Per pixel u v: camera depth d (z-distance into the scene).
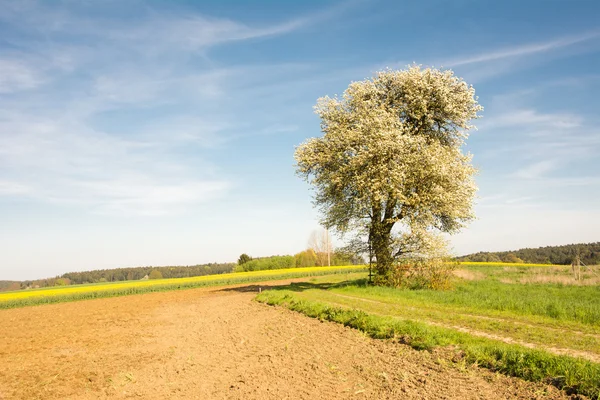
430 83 29.36
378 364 10.59
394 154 27.08
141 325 20.00
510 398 7.91
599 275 31.66
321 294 24.61
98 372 11.84
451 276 26.28
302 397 8.78
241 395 9.15
